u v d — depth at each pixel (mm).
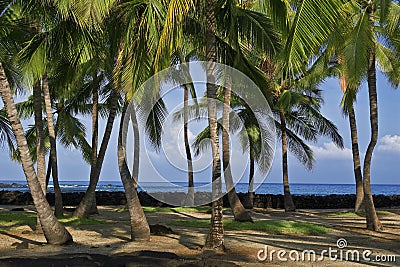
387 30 16641
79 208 17969
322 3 7508
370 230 15930
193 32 12641
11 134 22922
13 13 13531
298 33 7562
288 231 15070
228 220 17297
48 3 11734
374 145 16172
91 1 9477
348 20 14539
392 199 32750
